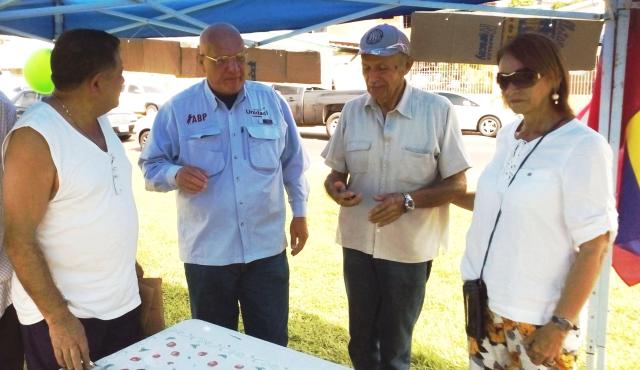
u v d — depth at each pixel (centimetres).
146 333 210
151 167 241
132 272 184
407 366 262
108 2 238
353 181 253
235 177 239
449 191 236
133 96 1467
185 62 340
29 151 152
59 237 162
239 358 152
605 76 211
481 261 182
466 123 1313
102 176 166
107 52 165
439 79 1561
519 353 174
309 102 1324
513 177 171
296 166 271
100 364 149
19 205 152
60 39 163
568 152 160
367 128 245
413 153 238
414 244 244
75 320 158
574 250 166
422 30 233
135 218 182
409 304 252
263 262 250
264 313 252
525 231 167
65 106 166
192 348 158
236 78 231
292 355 154
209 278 243
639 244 222
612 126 213
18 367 211
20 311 173
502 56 172
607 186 156
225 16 303
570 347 167
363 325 264
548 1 743
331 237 591
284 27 320
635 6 207
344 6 286
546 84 164
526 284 168
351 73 1456
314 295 436
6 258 192
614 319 383
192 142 237
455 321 388
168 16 316
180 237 249
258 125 243
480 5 221
